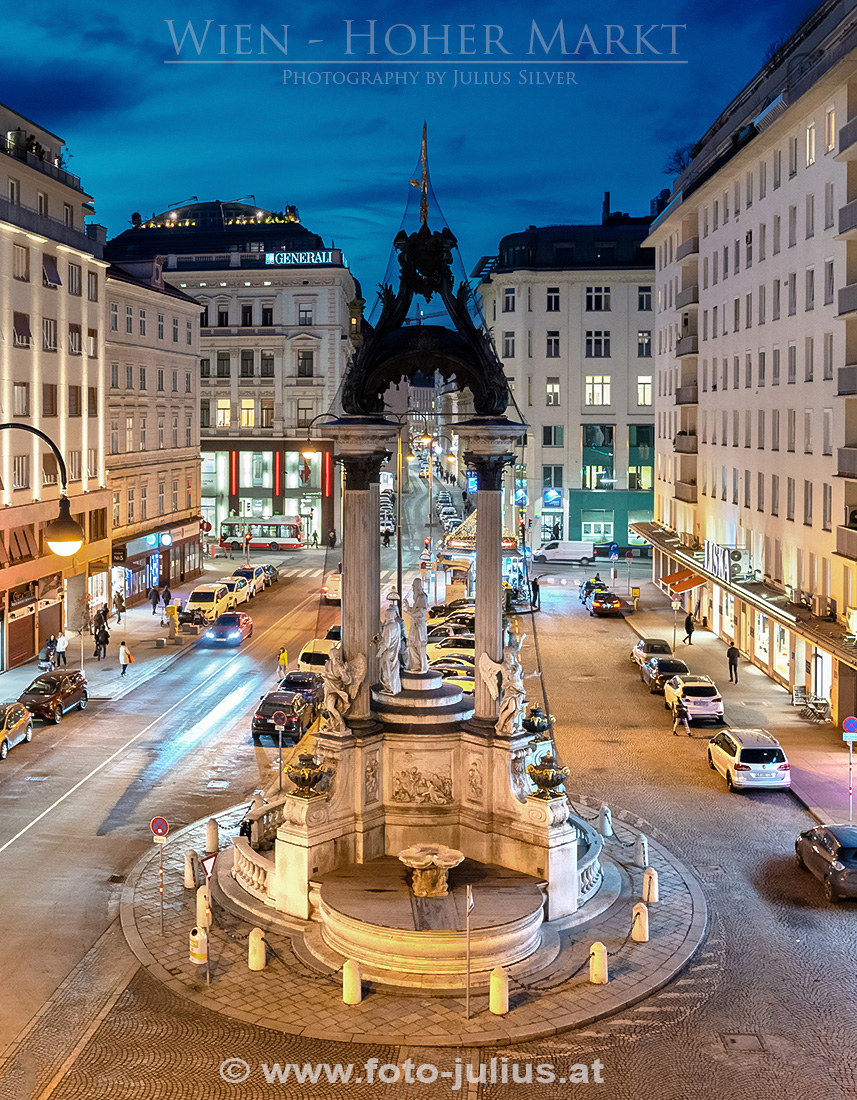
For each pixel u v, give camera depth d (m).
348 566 21.94
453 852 19.84
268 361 88.94
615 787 29.88
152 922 20.92
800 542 42.03
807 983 18.75
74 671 38.44
